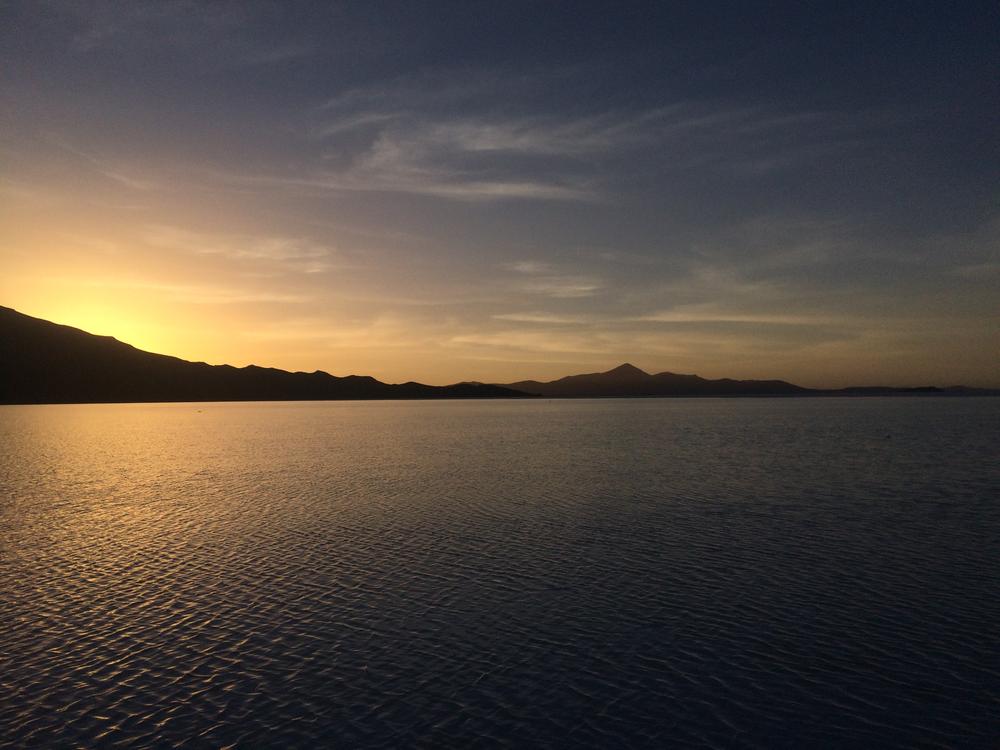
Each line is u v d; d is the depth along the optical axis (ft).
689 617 57.82
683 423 408.67
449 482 140.05
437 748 38.06
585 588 65.72
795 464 168.86
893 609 59.31
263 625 56.34
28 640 53.21
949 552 78.43
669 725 40.55
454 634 54.29
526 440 265.95
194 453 215.31
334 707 42.65
